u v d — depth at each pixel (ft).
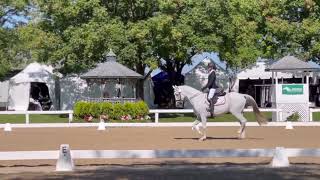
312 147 73.87
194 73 180.04
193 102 87.20
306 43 176.55
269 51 176.45
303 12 177.47
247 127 120.37
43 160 62.64
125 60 149.59
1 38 184.96
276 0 172.55
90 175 48.62
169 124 125.08
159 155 56.65
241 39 154.61
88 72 139.95
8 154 55.83
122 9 151.84
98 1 148.25
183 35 145.79
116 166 56.13
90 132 107.34
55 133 104.63
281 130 111.14
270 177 46.70
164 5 143.54
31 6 185.78
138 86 157.99
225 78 181.47
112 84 149.07
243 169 52.26
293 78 177.99
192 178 46.50
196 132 105.29
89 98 152.15
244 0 155.94
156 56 151.94
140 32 144.05
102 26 146.00
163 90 197.67
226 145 77.20
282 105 132.98
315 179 45.44
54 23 155.74
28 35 154.81
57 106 175.52
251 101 88.79
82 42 146.82
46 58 154.61
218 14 148.77
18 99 177.17
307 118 132.87
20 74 177.06
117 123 124.36
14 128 120.47
